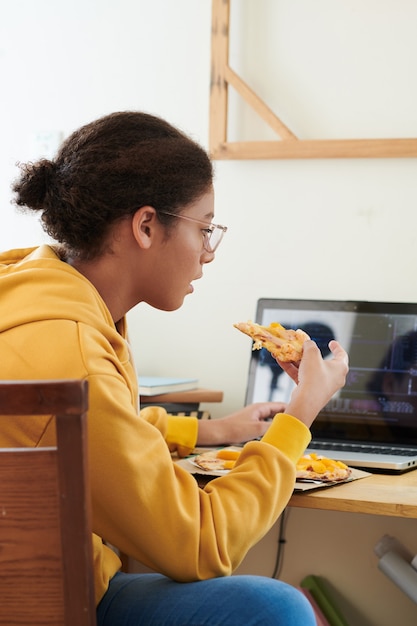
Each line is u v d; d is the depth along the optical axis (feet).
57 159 3.80
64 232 3.70
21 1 6.63
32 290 3.41
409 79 5.87
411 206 5.89
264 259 6.20
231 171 6.22
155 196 3.63
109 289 3.80
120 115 3.74
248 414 5.30
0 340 3.27
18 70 6.66
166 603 3.35
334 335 5.75
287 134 5.99
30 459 2.61
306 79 6.05
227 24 6.08
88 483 2.63
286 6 6.07
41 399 2.53
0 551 2.67
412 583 5.31
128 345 4.12
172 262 3.77
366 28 5.93
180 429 5.01
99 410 3.12
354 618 6.04
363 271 6.00
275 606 3.25
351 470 4.57
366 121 5.96
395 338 5.61
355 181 5.99
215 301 6.31
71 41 6.53
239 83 6.05
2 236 6.71
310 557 6.13
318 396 3.97
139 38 6.39
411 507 3.83
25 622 2.68
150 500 3.23
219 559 3.35
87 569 2.63
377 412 5.51
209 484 3.59
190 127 6.31
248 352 6.23
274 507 3.56
